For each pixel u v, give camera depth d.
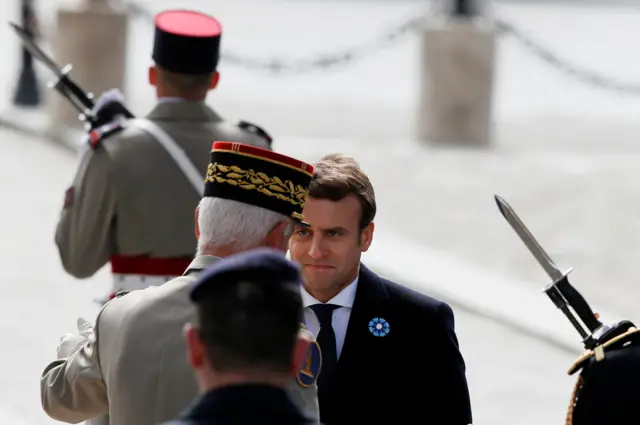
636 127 54.19
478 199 37.41
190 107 15.77
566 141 49.38
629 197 37.94
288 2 107.44
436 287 28.55
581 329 10.97
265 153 10.15
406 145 46.19
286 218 10.20
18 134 45.84
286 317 7.59
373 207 11.50
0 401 20.88
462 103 46.62
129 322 10.16
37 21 53.56
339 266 11.39
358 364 11.38
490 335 26.03
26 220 33.50
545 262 11.22
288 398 7.58
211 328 7.56
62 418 11.01
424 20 47.38
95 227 15.55
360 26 91.12
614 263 31.31
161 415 10.00
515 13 104.25
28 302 26.34
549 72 71.44
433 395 11.45
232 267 7.66
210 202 10.16
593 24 97.62
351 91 63.41
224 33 83.56
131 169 15.41
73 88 16.75
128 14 46.91
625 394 10.27
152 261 15.52
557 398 22.44
